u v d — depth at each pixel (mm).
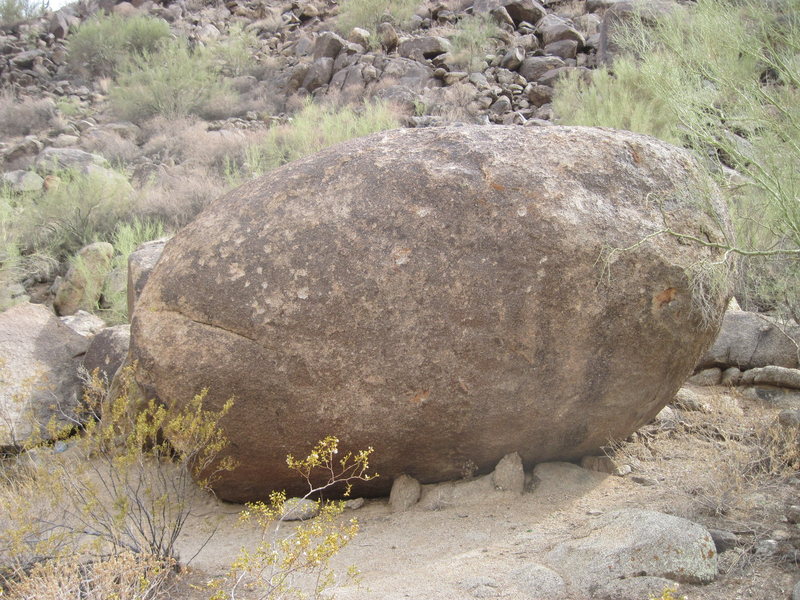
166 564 3289
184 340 3922
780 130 3777
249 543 3742
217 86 15062
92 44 17281
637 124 8609
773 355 5523
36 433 4188
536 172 3934
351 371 3807
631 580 2967
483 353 3791
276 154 11180
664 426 4758
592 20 13945
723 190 4438
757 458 4059
